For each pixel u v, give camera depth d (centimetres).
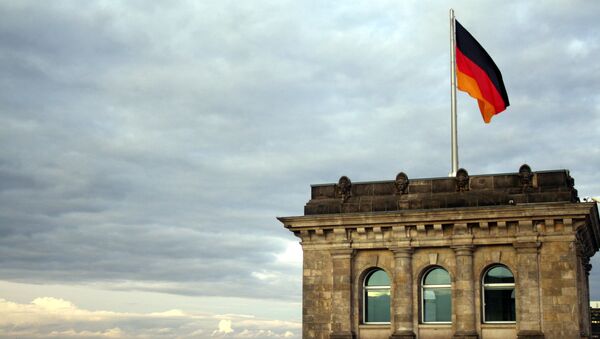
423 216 6206
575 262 5925
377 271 6456
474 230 6162
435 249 6266
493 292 6150
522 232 6028
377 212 6347
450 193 6294
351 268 6419
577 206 5856
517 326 5972
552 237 5969
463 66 6950
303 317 6450
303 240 6544
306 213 6569
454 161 6650
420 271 6275
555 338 5856
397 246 6306
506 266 6128
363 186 6525
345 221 6388
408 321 6209
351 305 6375
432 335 6188
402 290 6247
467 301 6094
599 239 6875
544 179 6119
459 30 7000
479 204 6194
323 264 6475
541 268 5972
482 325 6066
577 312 5844
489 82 6938
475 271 6150
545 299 5925
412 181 6412
